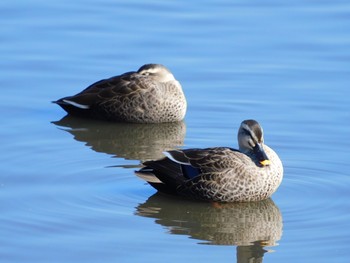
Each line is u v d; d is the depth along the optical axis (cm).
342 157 1705
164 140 1858
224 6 2555
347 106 1942
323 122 1864
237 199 1523
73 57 2238
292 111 1928
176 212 1492
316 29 2388
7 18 2462
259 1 2586
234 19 2462
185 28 2406
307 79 2095
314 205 1511
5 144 1777
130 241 1373
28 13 2502
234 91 2045
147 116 1988
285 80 2095
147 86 1988
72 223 1428
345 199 1529
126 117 1995
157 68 2014
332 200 1527
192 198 1540
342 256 1323
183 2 2580
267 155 1520
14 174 1627
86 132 1906
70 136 1855
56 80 2122
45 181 1598
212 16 2484
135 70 2172
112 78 2033
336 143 1766
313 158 1703
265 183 1516
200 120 1922
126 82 2003
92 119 2014
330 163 1680
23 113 1953
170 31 2388
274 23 2433
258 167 1513
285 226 1436
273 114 1917
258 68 2166
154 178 1548
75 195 1538
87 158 1727
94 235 1389
